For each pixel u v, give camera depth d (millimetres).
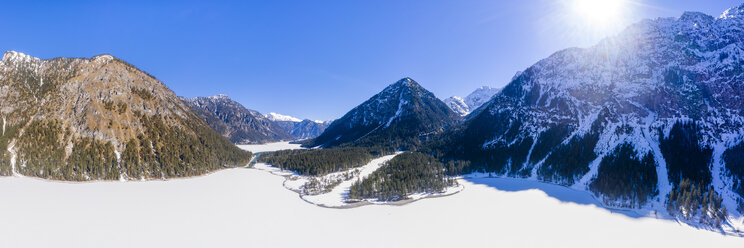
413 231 95812
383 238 90250
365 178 161875
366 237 91062
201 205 118562
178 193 135875
